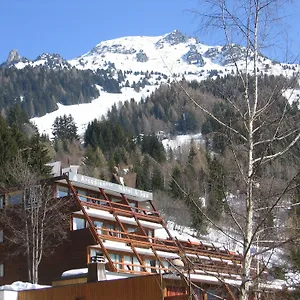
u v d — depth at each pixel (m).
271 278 14.07
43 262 46.28
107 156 123.31
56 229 45.84
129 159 112.38
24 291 29.94
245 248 12.78
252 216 12.96
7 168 60.00
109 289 27.78
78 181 48.72
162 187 80.44
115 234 49.31
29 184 46.88
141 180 84.50
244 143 13.02
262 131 12.95
